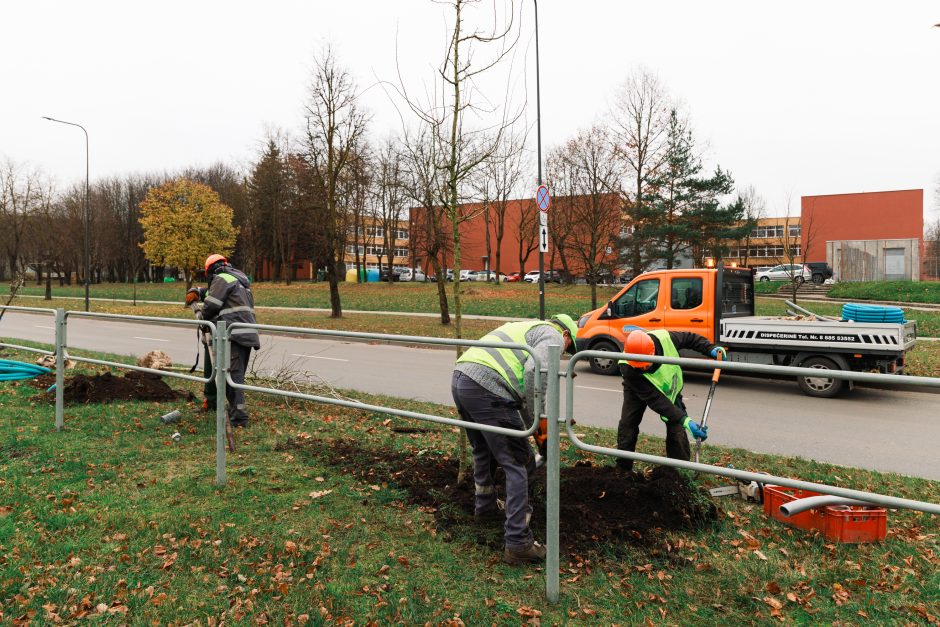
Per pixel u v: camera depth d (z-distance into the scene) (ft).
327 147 78.28
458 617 9.57
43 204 156.66
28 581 10.44
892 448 21.07
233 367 20.93
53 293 157.28
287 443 19.12
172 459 17.33
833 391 30.83
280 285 163.73
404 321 73.56
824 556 11.89
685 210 102.99
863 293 104.83
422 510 13.79
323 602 9.91
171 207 137.39
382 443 19.30
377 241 269.23
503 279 193.06
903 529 13.23
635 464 17.49
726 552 11.98
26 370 21.20
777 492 13.65
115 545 11.91
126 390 25.31
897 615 9.90
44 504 13.73
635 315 36.86
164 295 146.82
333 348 52.95
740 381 35.76
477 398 11.69
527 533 11.39
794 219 183.52
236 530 12.55
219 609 9.75
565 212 131.75
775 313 70.54
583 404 28.78
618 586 10.60
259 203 186.60
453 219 16.49
